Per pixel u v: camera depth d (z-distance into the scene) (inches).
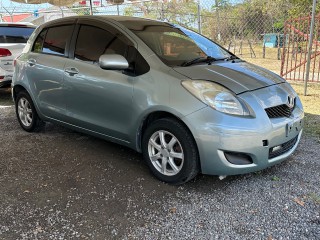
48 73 179.9
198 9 367.6
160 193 132.7
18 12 632.4
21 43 301.7
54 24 188.5
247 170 128.2
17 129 216.1
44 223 114.3
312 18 289.3
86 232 109.5
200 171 132.6
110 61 139.1
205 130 123.5
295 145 147.3
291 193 131.5
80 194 132.5
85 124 167.2
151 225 112.8
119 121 150.9
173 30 172.4
